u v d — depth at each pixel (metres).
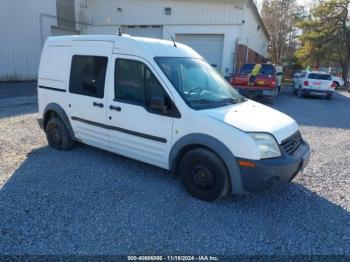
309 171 5.20
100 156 5.52
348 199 4.19
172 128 4.04
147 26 20.88
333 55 36.31
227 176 3.73
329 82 17.62
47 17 19.17
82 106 5.11
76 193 4.07
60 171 4.80
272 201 4.05
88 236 3.13
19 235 3.11
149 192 4.16
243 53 19.47
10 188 4.16
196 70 4.64
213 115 3.82
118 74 4.56
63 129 5.61
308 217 3.68
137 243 3.04
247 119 3.84
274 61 46.66
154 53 4.31
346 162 5.73
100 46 4.82
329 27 34.38
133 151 4.58
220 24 19.17
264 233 3.31
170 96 4.03
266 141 3.60
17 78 17.81
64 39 5.41
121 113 4.54
